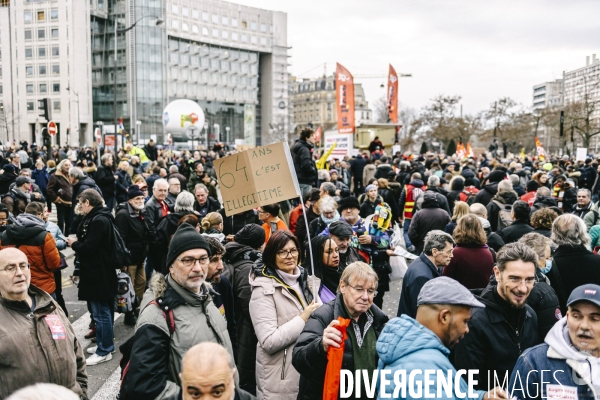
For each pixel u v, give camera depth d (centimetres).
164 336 327
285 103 13262
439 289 296
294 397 411
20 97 9225
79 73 9144
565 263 489
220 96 11981
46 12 9031
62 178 1372
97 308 662
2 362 347
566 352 292
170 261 344
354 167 2012
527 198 1109
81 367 397
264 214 703
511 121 6203
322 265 502
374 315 374
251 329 477
